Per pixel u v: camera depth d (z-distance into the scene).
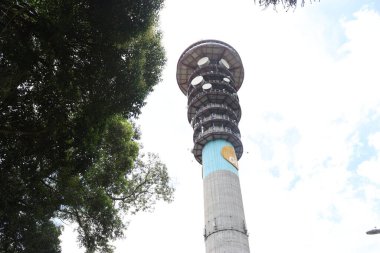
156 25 20.64
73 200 22.09
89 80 19.02
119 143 24.69
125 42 18.91
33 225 24.78
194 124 53.44
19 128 18.45
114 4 17.62
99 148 23.03
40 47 18.19
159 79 22.42
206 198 44.53
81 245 24.05
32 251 25.42
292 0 13.95
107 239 24.09
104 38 18.31
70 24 17.45
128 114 21.12
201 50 59.91
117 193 25.34
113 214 23.97
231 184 44.94
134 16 18.36
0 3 16.83
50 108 18.75
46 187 21.97
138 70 19.80
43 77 18.41
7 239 23.91
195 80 55.59
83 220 23.95
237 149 51.59
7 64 17.08
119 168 24.47
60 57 18.28
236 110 55.22
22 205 21.56
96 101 19.05
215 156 47.81
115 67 18.98
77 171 20.81
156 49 22.05
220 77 57.00
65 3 17.23
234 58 60.78
